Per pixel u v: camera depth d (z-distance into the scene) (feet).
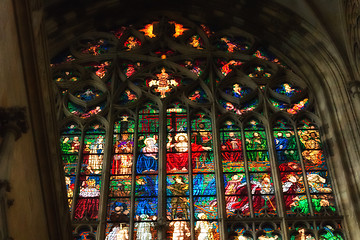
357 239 63.52
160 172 71.61
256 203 68.90
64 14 87.56
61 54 88.74
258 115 78.59
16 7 43.60
